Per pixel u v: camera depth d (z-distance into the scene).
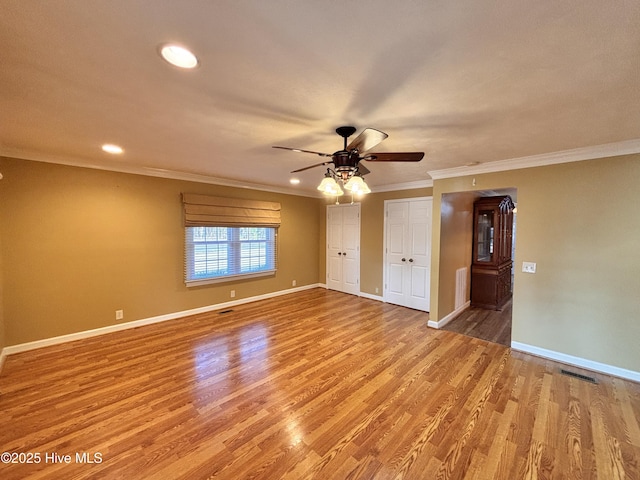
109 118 2.02
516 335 3.28
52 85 1.56
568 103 1.74
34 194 3.11
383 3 0.97
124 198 3.73
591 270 2.82
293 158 3.20
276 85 1.55
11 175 2.97
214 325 4.00
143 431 1.93
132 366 2.81
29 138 2.51
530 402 2.29
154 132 2.32
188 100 1.74
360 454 1.75
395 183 5.00
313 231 6.36
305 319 4.30
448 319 4.27
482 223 5.15
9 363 2.84
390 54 1.26
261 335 3.65
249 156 3.12
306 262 6.25
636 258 2.60
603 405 2.25
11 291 3.00
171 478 1.57
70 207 3.33
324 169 3.80
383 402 2.27
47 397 2.30
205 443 1.83
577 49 1.21
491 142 2.53
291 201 5.86
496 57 1.27
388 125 2.11
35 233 3.12
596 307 2.80
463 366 2.88
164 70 1.41
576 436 1.91
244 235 5.14
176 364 2.86
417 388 2.48
